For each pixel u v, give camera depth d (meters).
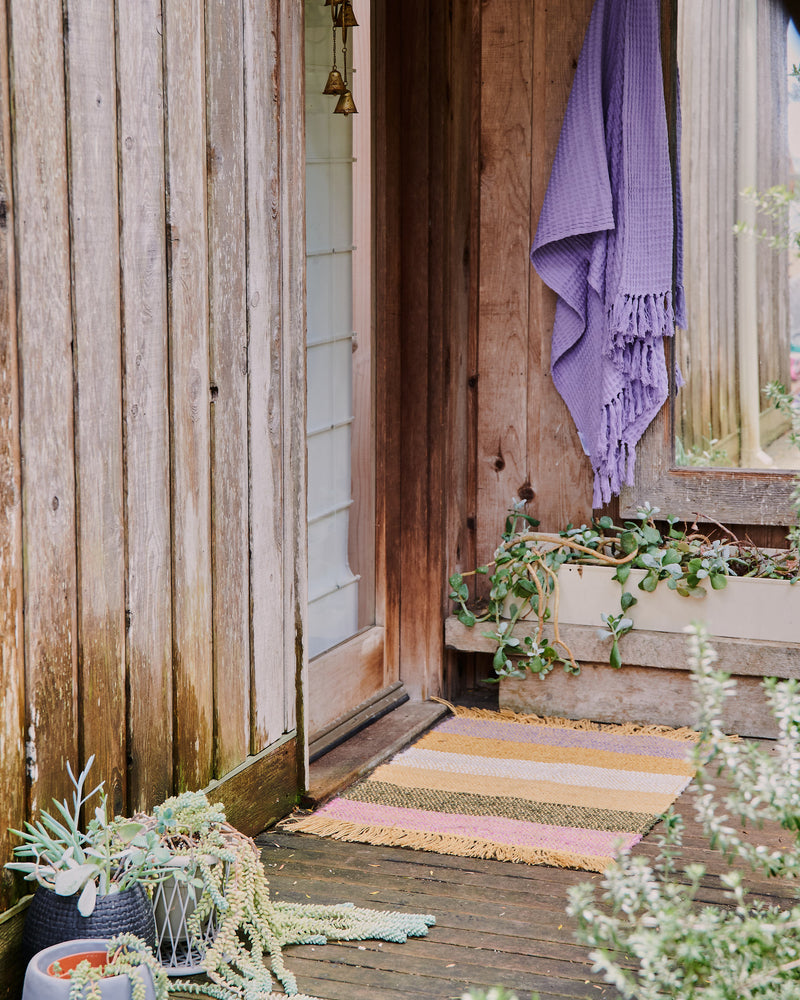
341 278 3.49
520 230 3.86
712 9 3.65
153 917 2.11
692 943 1.59
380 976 2.20
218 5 2.55
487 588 4.00
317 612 3.47
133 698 2.35
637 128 3.60
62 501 2.12
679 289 3.72
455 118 3.72
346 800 3.08
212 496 2.61
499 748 3.46
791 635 3.50
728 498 3.72
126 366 2.28
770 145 3.66
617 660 3.62
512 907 2.48
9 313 1.97
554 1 3.74
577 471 3.90
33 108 2.00
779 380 3.71
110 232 2.22
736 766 1.69
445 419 3.79
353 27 3.48
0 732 2.00
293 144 2.88
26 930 2.02
